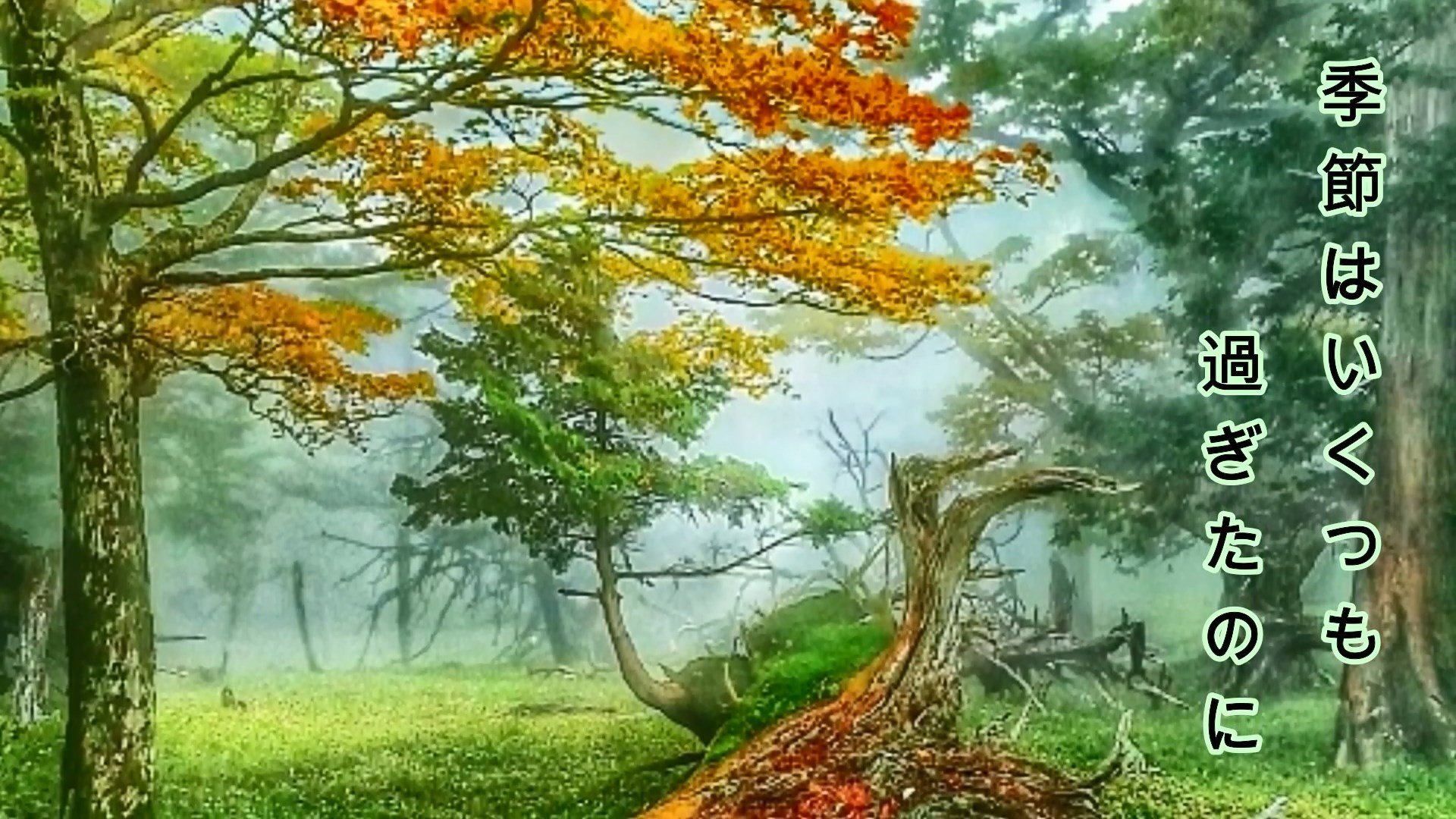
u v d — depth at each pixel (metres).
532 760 11.96
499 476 11.45
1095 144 16.69
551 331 11.45
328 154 10.76
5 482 15.75
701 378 12.25
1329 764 12.99
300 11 8.50
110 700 8.91
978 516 7.62
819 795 7.26
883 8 8.88
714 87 8.92
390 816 10.23
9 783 10.39
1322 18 16.61
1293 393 14.44
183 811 10.30
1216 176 14.62
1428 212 13.75
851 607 11.26
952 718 7.59
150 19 9.45
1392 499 13.90
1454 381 13.92
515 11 8.41
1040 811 7.25
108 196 9.30
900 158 9.48
